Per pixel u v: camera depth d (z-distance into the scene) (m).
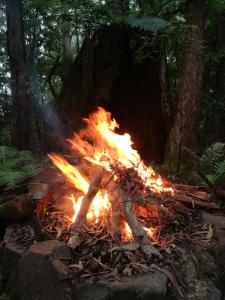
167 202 3.25
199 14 5.04
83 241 2.65
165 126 5.61
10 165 4.14
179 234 2.96
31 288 2.40
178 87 5.18
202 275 2.66
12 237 2.86
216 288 2.62
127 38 5.55
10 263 2.64
